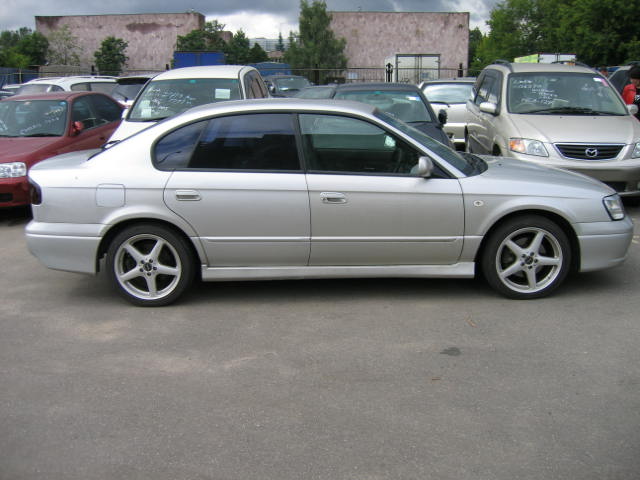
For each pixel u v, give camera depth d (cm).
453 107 1323
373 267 497
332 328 451
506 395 352
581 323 451
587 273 562
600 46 2308
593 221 490
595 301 493
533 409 336
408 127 529
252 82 966
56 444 314
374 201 479
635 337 425
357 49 4375
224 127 488
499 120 850
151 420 333
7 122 913
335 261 494
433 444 305
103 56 4156
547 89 877
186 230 481
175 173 481
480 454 296
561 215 486
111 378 382
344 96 944
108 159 489
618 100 859
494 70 1004
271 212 479
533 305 488
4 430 327
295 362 398
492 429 317
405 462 291
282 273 496
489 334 434
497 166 534
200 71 938
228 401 351
